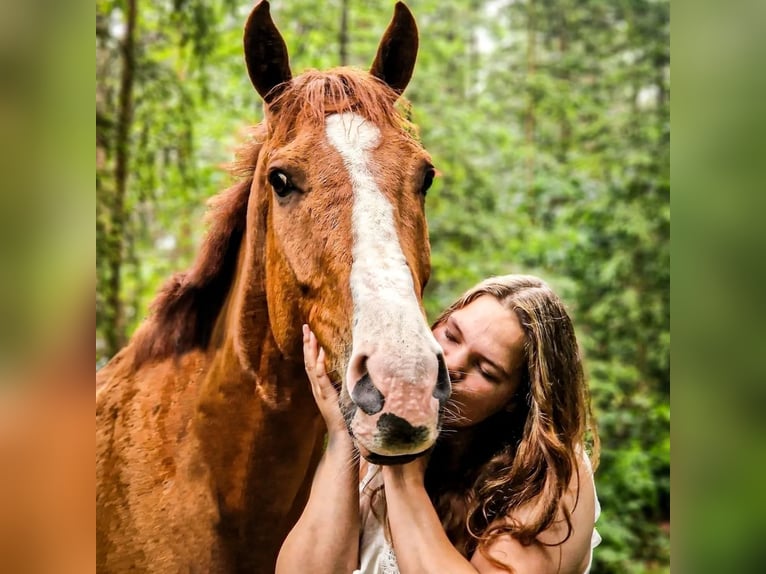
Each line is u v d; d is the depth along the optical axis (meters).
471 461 1.53
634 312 4.97
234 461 1.71
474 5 5.46
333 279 1.36
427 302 4.81
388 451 1.18
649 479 4.48
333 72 1.55
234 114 4.54
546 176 5.35
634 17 5.59
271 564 1.78
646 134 5.34
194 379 1.81
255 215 1.66
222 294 1.84
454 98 5.30
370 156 1.42
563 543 1.33
